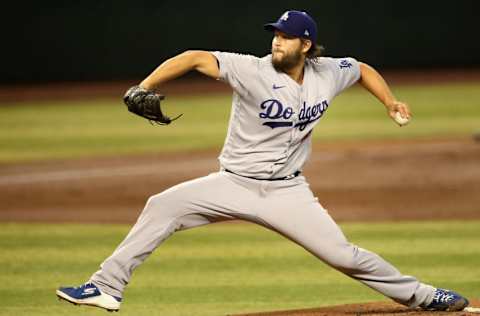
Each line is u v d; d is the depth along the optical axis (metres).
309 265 31.08
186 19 92.81
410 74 98.12
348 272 21.02
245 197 20.47
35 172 53.47
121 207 43.84
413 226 38.19
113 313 24.53
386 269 21.06
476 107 77.44
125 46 93.94
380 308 22.80
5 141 65.56
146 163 55.72
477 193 45.62
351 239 35.50
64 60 94.44
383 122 71.88
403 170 52.16
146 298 26.41
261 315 22.69
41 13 92.81
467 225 38.22
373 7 95.44
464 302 21.67
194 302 25.91
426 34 97.69
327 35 94.31
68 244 34.88
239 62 19.61
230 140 20.55
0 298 26.31
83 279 28.88
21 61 94.31
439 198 44.75
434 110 76.50
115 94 90.12
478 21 97.88
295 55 19.75
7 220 40.59
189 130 69.38
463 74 98.19
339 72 21.05
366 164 54.28
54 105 84.31
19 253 33.03
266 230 37.66
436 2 97.00
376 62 96.94
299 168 20.80
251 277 29.27
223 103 85.12
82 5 93.06
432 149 58.62
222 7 92.62
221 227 38.44
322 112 20.72
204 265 31.08
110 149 61.28
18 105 84.62
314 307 24.89
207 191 20.44
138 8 93.00
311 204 20.67
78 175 52.25
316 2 93.31
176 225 20.59
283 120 19.94
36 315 24.28
